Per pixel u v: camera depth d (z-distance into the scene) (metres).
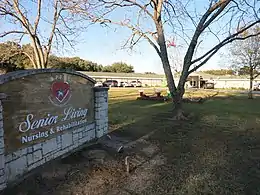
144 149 6.49
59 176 4.53
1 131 3.71
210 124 9.78
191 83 48.50
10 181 3.94
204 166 5.30
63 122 5.39
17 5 12.62
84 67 58.81
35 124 4.53
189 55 10.60
